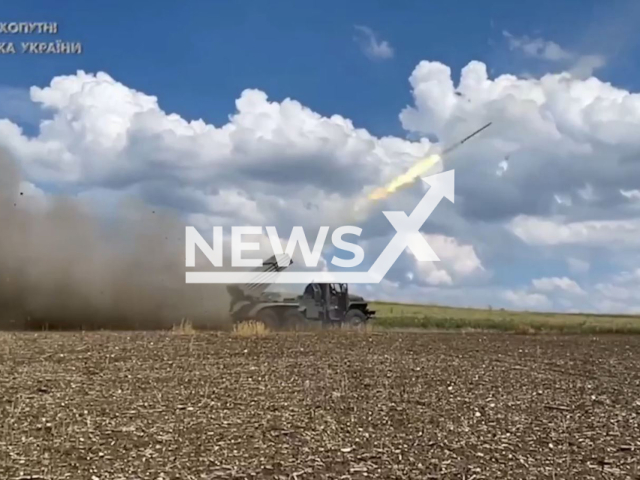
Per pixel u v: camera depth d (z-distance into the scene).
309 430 11.62
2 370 15.64
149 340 21.47
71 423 11.59
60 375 15.23
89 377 15.12
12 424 11.47
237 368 16.69
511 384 15.83
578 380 16.70
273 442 10.94
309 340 23.02
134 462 9.88
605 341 26.39
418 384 15.41
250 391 14.19
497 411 13.25
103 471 9.52
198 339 22.27
